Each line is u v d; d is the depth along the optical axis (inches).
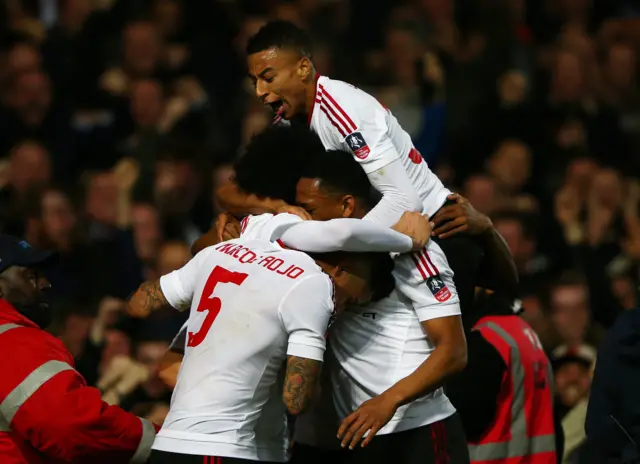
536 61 1450.5
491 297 735.1
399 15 1441.9
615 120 1389.0
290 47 639.1
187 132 1342.3
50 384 579.8
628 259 1187.3
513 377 703.7
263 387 559.5
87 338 978.7
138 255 1182.3
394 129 641.0
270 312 553.3
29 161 1222.9
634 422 657.6
